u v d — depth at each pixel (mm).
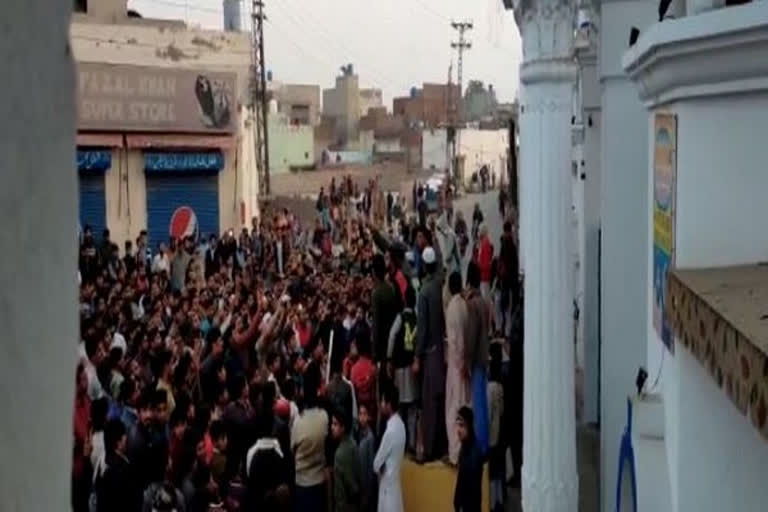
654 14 6512
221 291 13539
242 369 9664
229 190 24969
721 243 3492
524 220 6309
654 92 3961
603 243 6812
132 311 12078
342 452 7457
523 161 6301
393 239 20203
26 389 873
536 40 6020
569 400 6230
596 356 10422
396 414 7742
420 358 8219
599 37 6887
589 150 10773
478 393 7984
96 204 21953
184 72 23406
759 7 3137
